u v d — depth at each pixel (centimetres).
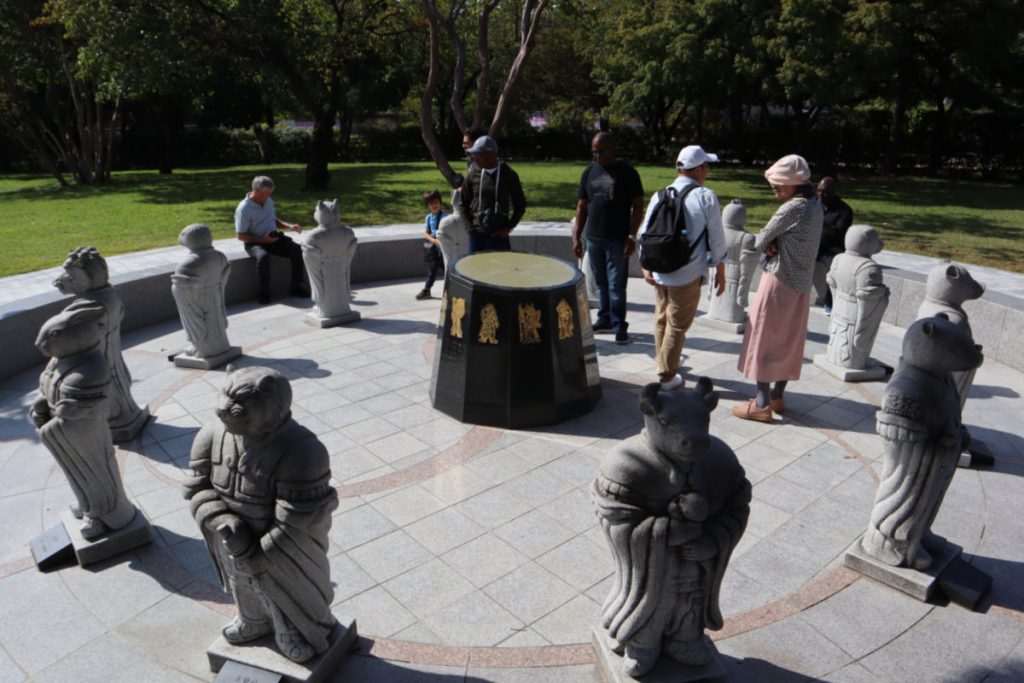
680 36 2128
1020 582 384
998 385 651
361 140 3425
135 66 1518
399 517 445
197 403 614
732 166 2911
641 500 266
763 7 2038
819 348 748
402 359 716
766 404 574
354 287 992
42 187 2255
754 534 429
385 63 2825
